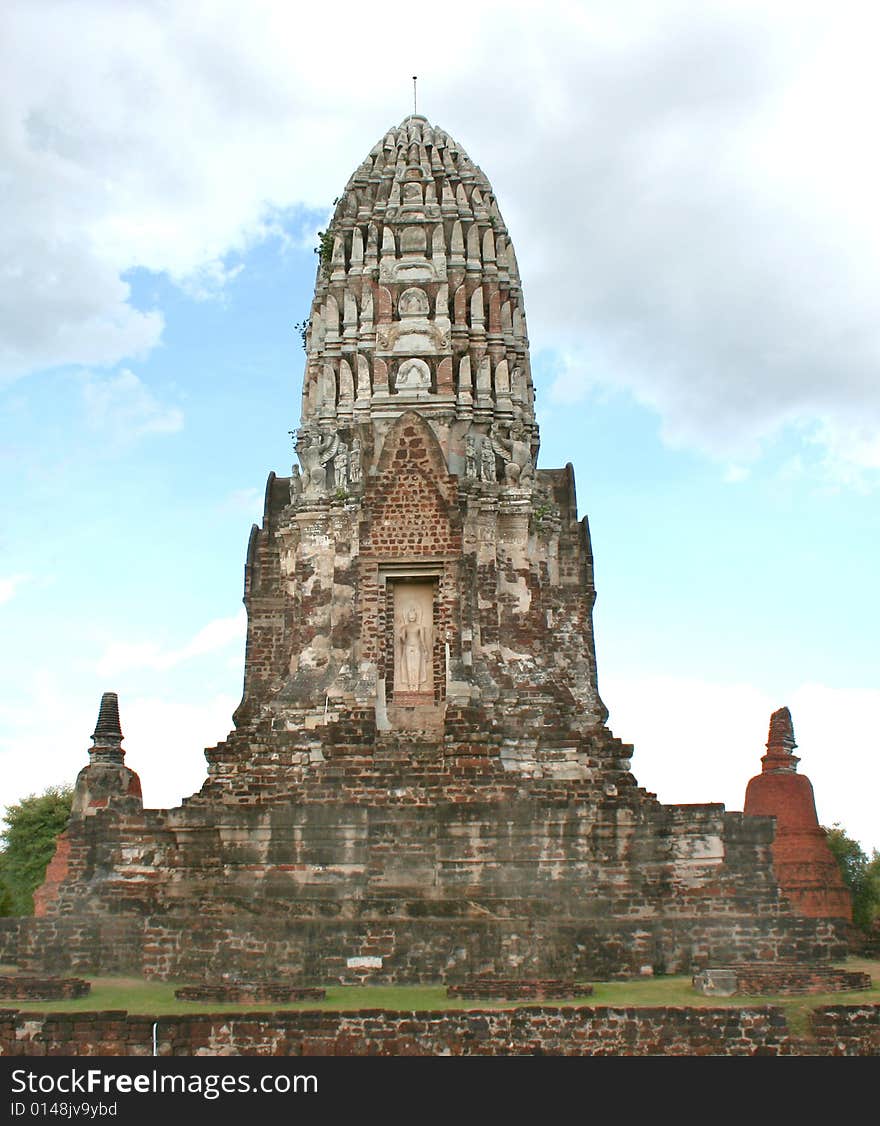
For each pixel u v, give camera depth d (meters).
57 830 79.88
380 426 51.72
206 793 46.53
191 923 41.72
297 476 53.88
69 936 43.75
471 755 44.88
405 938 40.53
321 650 50.06
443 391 51.94
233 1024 32.69
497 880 43.00
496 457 52.31
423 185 55.47
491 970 40.12
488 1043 32.62
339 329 54.50
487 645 49.19
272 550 57.31
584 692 55.44
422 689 48.53
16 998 36.69
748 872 42.91
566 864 43.09
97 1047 32.25
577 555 57.12
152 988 39.38
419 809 44.28
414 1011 32.91
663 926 41.28
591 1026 32.56
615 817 43.56
